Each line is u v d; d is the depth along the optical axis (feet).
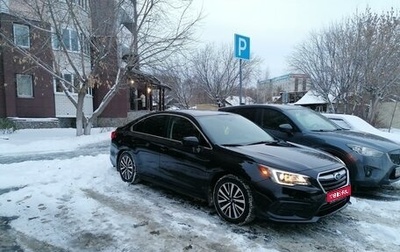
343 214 15.72
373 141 19.60
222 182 14.49
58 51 52.75
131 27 49.32
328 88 72.79
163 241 12.44
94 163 25.98
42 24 44.93
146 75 61.21
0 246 12.05
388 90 67.41
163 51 48.11
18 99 62.80
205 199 15.52
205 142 15.76
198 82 104.32
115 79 57.21
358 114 67.56
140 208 15.92
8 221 14.32
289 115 22.31
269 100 178.70
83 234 13.01
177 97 111.55
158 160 17.83
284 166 13.28
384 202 17.72
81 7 48.78
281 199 12.82
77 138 46.16
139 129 20.17
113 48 49.60
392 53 63.41
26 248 11.90
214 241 12.48
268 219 13.08
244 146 15.55
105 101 52.31
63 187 19.34
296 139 20.92
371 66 64.08
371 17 66.13
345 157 18.83
